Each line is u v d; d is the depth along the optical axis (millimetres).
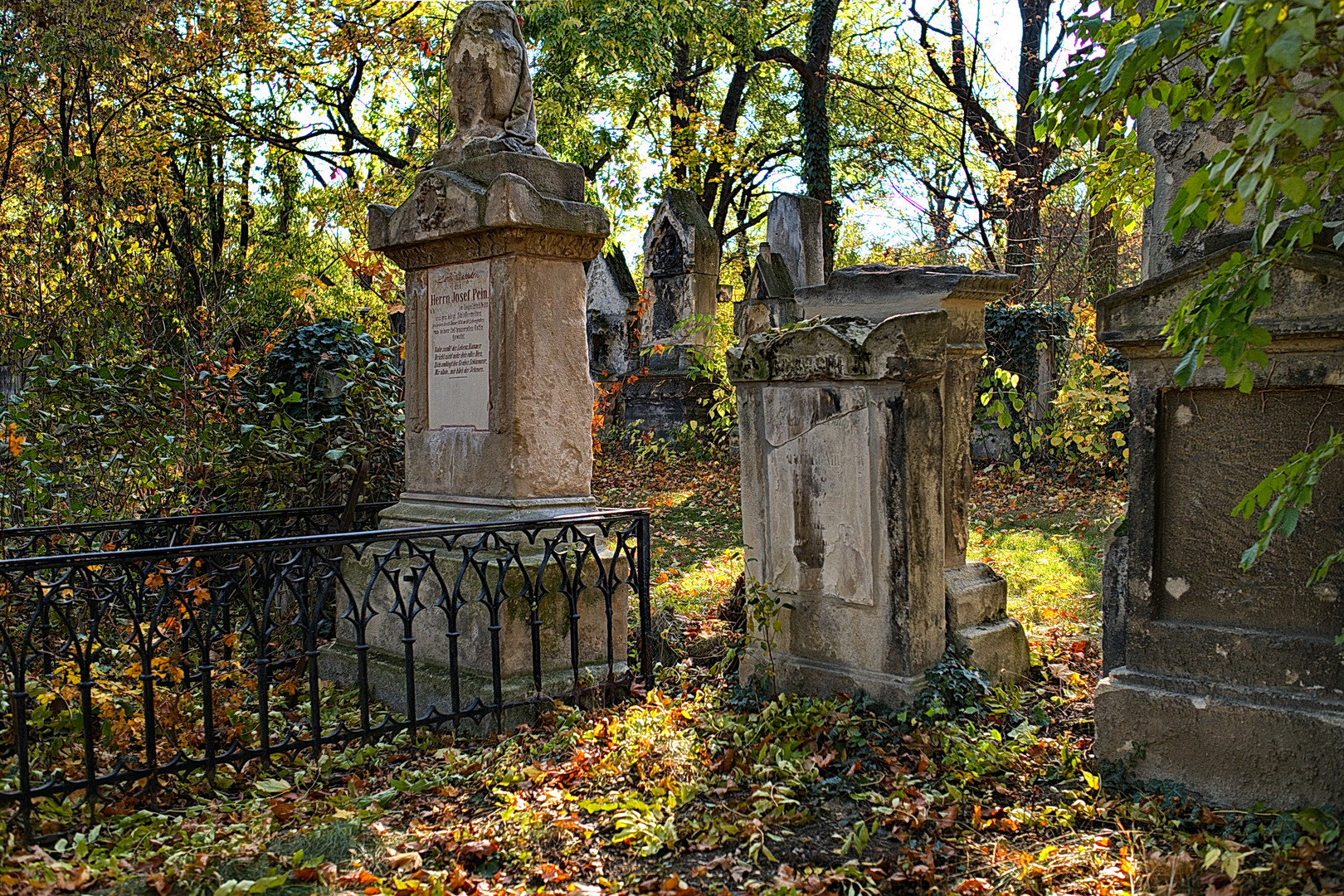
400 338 9484
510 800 3896
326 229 18984
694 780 4039
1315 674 3492
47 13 11367
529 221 5047
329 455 6590
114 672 5336
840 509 4773
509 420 5195
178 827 3670
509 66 5543
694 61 23953
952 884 3221
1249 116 2826
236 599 6355
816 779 4059
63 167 10836
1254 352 2994
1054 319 13609
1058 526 9789
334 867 3361
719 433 14344
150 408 6512
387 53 17203
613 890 3217
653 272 19000
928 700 4535
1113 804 3697
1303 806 3453
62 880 3213
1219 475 3693
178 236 16219
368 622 5664
